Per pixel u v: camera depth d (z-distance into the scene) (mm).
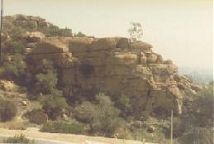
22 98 9125
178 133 9414
